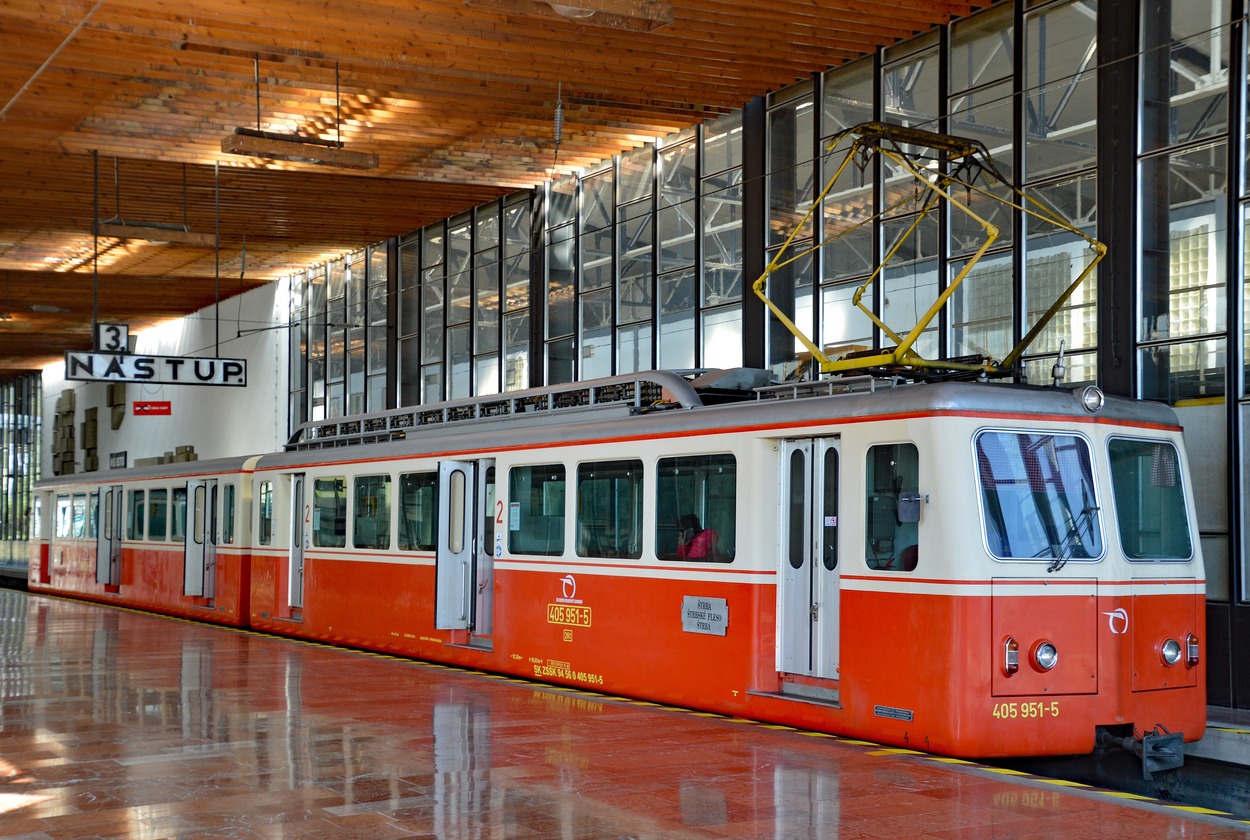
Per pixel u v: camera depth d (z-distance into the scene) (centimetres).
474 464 1420
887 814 693
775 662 1020
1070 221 1392
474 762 835
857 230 1661
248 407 3488
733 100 1830
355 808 702
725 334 1886
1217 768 968
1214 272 1255
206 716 1030
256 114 1862
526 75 1708
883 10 1497
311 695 1155
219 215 2594
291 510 1836
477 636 1402
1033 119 1438
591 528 1215
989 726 857
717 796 735
